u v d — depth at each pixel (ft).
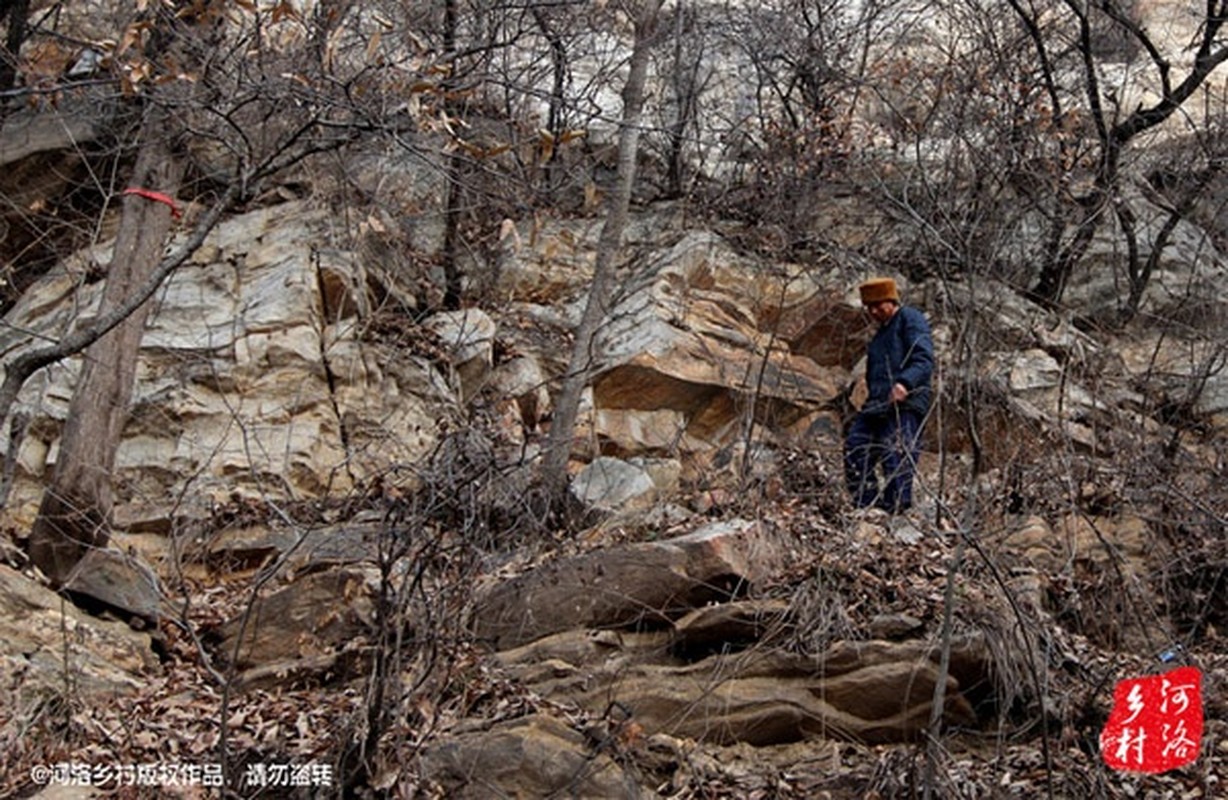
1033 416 30.27
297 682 23.38
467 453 21.22
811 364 36.17
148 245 27.66
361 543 23.52
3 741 21.15
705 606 23.27
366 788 19.61
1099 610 25.48
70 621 24.06
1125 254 36.78
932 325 32.65
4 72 29.43
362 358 32.45
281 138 23.49
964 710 22.17
